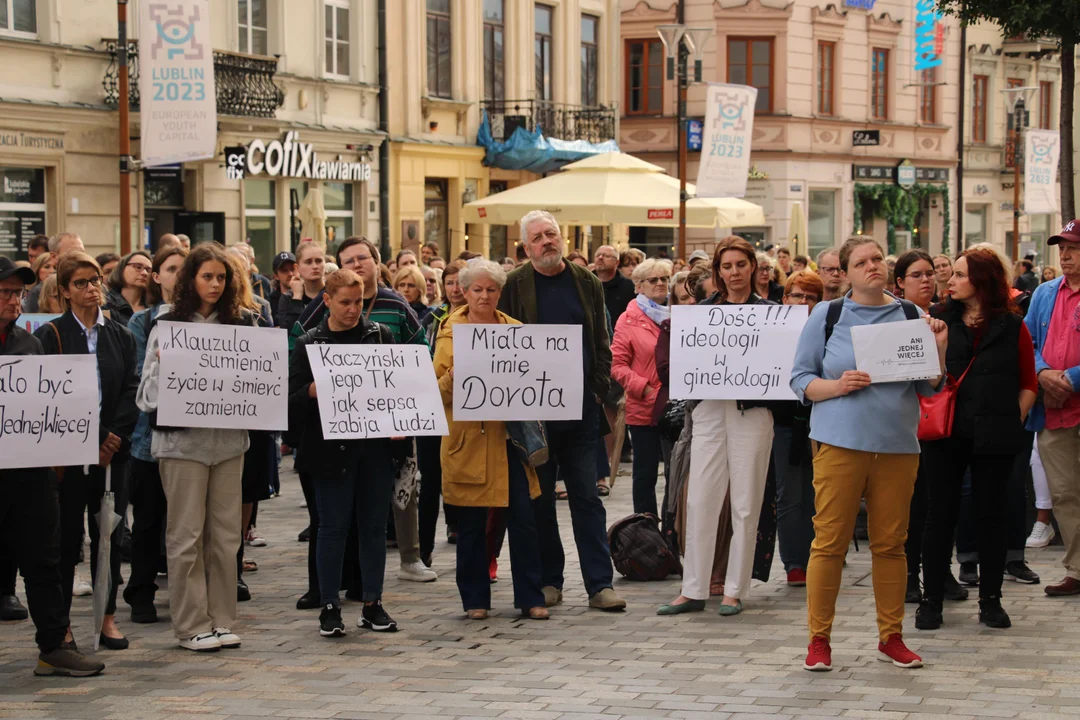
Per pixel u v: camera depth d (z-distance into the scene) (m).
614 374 10.72
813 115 41.12
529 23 32.38
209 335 7.86
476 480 8.45
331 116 26.59
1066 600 8.90
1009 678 7.03
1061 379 8.86
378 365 8.21
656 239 40.03
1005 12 20.36
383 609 8.38
